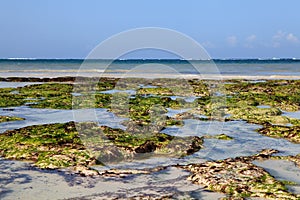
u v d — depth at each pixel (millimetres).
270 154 19219
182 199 13711
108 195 14273
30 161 17844
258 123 27047
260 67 118812
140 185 15234
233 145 21359
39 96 40094
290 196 13406
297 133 23016
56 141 20094
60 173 16500
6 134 21641
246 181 14719
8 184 15281
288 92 42938
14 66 117125
